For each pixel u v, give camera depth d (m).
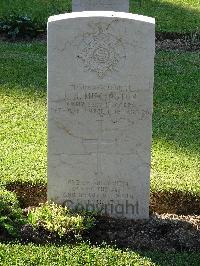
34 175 3.10
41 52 4.82
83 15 2.60
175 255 2.62
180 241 2.71
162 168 3.20
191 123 3.74
